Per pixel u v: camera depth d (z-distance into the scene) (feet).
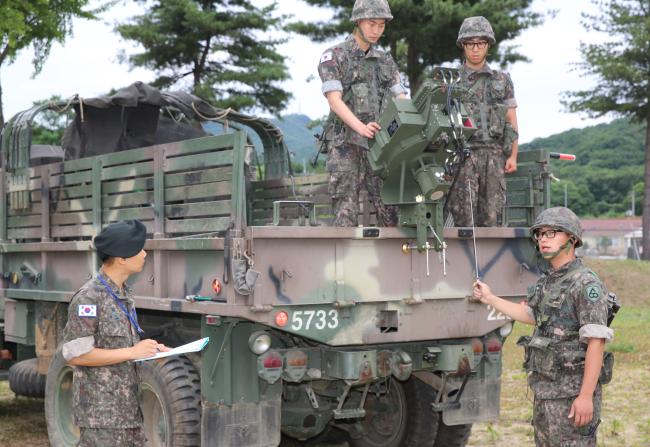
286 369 15.14
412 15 72.02
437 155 15.55
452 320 16.74
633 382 30.07
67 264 19.54
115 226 11.48
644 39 93.15
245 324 15.39
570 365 12.10
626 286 66.28
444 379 17.01
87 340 11.13
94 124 21.84
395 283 15.93
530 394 27.63
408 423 18.79
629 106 98.12
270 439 15.55
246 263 14.25
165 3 86.17
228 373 15.20
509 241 17.54
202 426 15.08
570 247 12.44
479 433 22.24
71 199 19.62
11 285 21.98
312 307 15.02
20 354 23.34
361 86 17.15
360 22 17.22
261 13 89.86
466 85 19.10
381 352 15.94
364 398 16.53
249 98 87.45
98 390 11.28
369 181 17.52
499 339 17.66
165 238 16.71
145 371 15.99
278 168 24.64
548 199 18.74
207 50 90.02
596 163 413.80
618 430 22.30
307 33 78.28
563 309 12.21
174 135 23.41
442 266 16.56
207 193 15.55
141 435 11.57
